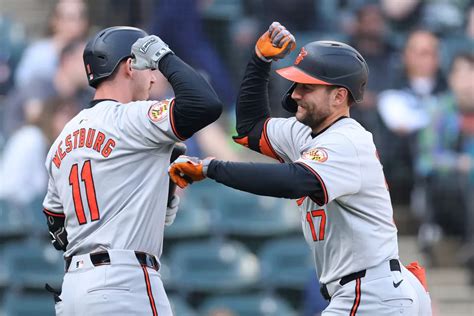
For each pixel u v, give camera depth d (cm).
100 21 3834
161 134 1379
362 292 1417
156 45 1392
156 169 1418
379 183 1428
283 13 3853
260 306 3194
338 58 1416
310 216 1455
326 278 1459
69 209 1425
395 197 3606
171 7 3497
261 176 1350
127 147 1398
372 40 3588
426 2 3881
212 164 1372
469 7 3909
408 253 3528
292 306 3278
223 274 3291
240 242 3453
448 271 3419
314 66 1412
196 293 3303
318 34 3844
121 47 1441
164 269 3325
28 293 3359
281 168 1359
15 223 3450
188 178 1403
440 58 3638
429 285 3381
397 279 1427
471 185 3394
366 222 1424
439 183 3403
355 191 1398
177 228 3378
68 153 1426
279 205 3475
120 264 1388
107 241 1394
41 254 3356
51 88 3550
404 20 3825
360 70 1428
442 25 3850
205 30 3834
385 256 1428
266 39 1524
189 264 3309
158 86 3228
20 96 3562
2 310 3322
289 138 1516
